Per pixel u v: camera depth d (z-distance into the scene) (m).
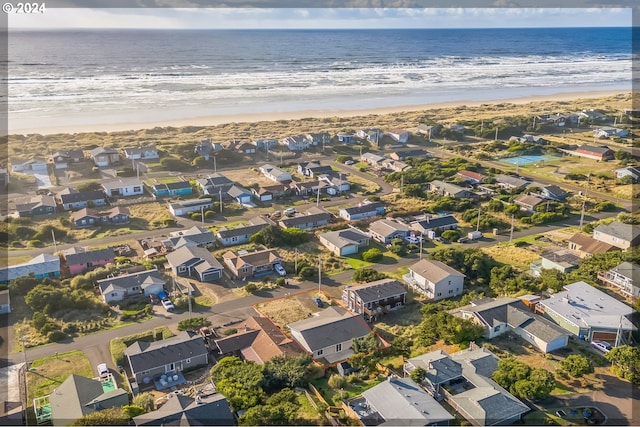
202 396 47.62
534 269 74.81
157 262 77.81
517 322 58.56
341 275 75.88
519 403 46.00
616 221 87.25
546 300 62.53
